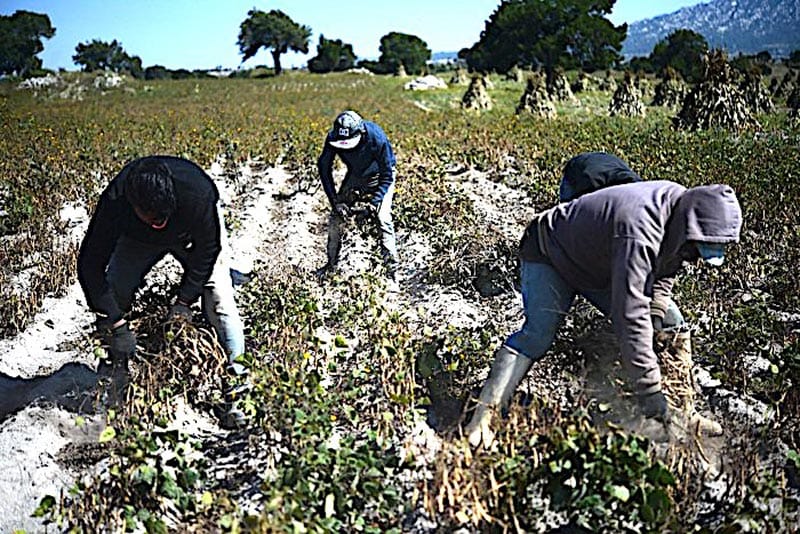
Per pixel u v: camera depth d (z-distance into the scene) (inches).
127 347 199.2
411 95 1619.1
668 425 165.9
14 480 172.9
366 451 156.9
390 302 276.5
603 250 163.2
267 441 175.8
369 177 297.3
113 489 159.3
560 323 179.0
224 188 490.0
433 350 213.2
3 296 276.4
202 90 1951.3
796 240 313.7
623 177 196.9
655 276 162.7
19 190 419.5
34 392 214.8
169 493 154.1
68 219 393.1
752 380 209.5
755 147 580.1
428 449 168.1
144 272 206.7
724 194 153.1
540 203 418.6
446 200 398.0
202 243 186.5
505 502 144.8
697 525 152.8
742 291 275.0
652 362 159.6
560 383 199.5
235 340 199.3
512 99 1455.5
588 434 143.2
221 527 140.3
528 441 156.5
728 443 171.3
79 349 244.1
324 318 255.3
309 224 409.7
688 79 2235.5
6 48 3014.3
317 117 968.9
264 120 895.1
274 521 131.1
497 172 524.1
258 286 267.7
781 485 161.3
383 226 296.4
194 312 222.2
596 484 140.3
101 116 998.4
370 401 197.3
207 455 185.5
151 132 727.1
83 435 191.3
